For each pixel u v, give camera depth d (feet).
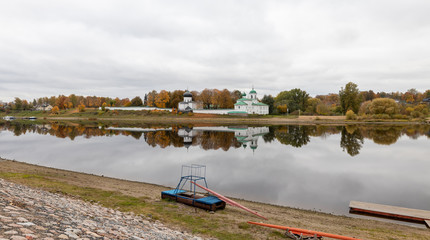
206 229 46.21
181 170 110.32
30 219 27.86
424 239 48.49
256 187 87.20
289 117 525.34
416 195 82.89
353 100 527.81
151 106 633.61
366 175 108.68
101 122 491.72
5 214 27.20
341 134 280.51
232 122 490.08
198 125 422.82
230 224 49.49
